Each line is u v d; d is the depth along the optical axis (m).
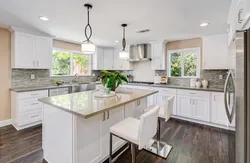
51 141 1.81
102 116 1.84
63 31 3.28
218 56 3.35
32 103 3.09
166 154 2.11
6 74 3.19
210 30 3.14
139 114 2.70
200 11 2.20
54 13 2.29
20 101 2.92
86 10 2.17
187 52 4.15
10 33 3.21
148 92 2.52
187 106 3.56
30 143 2.40
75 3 1.96
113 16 2.40
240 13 1.55
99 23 2.75
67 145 1.56
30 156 2.04
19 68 3.29
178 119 3.73
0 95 3.12
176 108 3.73
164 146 2.33
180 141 2.54
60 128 1.65
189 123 3.44
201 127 3.19
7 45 3.18
